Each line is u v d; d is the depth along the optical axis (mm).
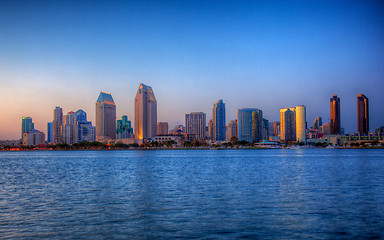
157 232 36375
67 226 38875
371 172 109000
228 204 50906
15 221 41219
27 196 60156
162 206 49719
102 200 55156
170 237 34688
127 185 75562
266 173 106688
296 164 159500
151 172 114375
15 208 48938
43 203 52781
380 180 83688
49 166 158875
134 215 44031
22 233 36156
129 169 131250
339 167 135125
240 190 65750
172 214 44469
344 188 68500
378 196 58062
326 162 177375
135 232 36406
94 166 155125
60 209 48094
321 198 55938
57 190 68062
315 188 68375
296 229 37250
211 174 103750
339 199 55000
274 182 79688
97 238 34469
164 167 142000
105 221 41031
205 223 39844
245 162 183000
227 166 146250
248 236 34875
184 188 69250
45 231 36875
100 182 82625
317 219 41469
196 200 54469
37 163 191250
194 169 127688
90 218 42531
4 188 72125
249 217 42562
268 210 46531
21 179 92688
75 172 118125
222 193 61812
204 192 63219
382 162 174625
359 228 37531
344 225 38719
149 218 42375
